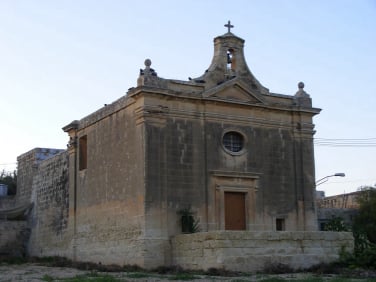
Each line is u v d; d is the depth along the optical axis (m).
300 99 32.88
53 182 38.94
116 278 21.44
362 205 44.94
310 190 32.25
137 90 28.23
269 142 31.64
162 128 28.50
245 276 22.06
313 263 24.80
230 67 31.92
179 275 22.73
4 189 49.62
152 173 27.88
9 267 32.09
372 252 24.86
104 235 31.08
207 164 29.48
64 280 20.89
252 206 30.47
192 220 28.16
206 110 29.95
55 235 37.59
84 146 35.31
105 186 31.56
